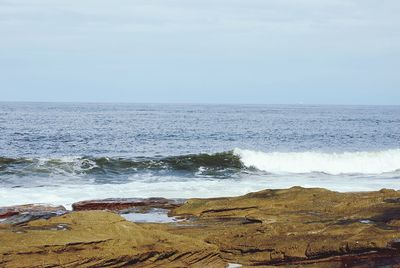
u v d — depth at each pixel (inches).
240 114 5477.4
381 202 646.5
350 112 7367.1
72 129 2610.7
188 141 2156.7
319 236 542.6
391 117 5374.0
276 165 1376.7
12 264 435.8
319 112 6983.3
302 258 523.2
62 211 712.4
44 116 4042.8
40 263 443.8
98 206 767.7
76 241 464.8
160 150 1839.3
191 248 506.6
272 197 686.5
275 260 528.7
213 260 519.8
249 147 1969.7
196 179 1181.1
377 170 1397.6
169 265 497.0
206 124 3324.3
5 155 1614.2
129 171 1268.5
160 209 738.2
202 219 651.5
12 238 461.4
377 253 518.0
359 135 2620.6
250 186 1044.5
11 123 2982.3
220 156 1375.5
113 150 1811.0
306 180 1176.2
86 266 460.4
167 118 4119.1
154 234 512.1
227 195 942.4
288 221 598.5
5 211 705.0
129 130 2637.8
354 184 1104.8
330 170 1369.3
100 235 484.7
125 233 498.9
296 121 4015.8
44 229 488.7
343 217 602.5
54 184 1074.1
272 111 7057.1
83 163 1269.7
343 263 518.6
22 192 944.3
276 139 2309.3
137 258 482.3
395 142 2263.8
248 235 558.3
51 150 1765.5
